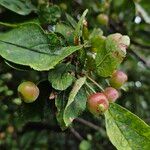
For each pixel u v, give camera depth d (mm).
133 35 396
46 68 199
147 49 452
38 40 207
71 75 211
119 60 213
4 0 257
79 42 220
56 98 213
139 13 410
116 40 214
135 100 478
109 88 222
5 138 453
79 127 479
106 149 487
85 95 212
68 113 208
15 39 205
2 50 201
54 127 384
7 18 263
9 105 304
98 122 478
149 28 401
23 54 203
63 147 585
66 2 309
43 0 276
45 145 541
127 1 369
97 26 349
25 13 260
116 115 222
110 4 371
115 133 219
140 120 219
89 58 216
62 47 207
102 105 208
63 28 233
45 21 267
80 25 219
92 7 367
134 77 487
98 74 217
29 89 215
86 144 475
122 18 382
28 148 519
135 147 218
